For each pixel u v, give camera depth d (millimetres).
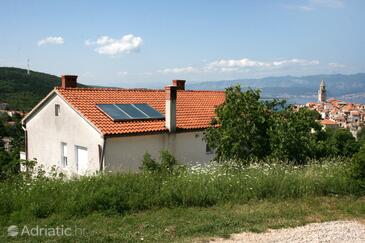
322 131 16734
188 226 7539
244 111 13719
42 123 19609
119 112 17422
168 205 8977
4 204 8297
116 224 7648
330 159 14477
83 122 16625
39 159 19984
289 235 7082
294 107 14953
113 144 15711
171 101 17250
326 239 6898
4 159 12234
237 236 7008
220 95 24469
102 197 8570
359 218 8297
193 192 9250
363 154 10523
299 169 11805
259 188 9852
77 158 17406
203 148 18984
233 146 13625
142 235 7039
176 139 17719
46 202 8375
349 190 10359
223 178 10250
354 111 145250
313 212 8633
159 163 14664
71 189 9086
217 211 8594
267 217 8195
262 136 13852
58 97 18219
